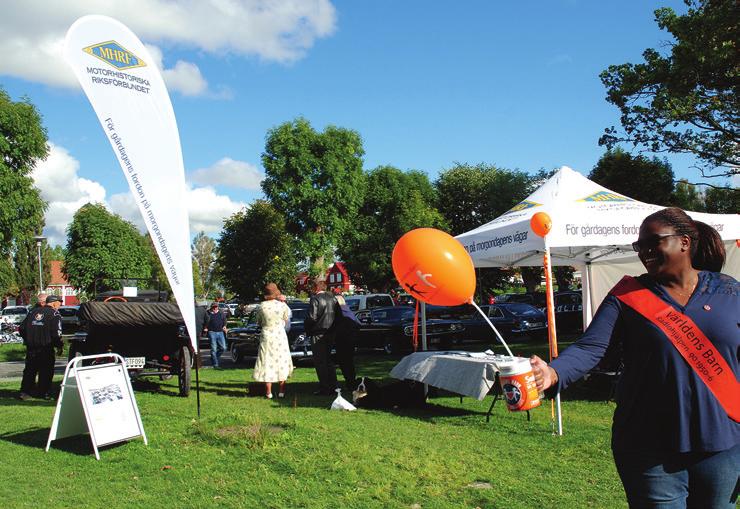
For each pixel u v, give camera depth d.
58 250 90.62
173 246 7.44
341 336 10.22
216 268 32.78
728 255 10.55
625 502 4.48
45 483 5.16
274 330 9.60
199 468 5.48
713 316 2.35
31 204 30.16
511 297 36.44
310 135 46.09
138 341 10.44
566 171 9.53
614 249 10.77
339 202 46.09
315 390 10.32
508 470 5.31
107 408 6.21
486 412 8.01
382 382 10.75
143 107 7.25
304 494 4.77
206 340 24.98
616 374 8.65
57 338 10.45
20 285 62.91
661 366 2.36
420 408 8.36
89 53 6.93
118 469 5.55
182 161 7.49
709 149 21.41
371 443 6.23
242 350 16.58
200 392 10.60
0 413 8.55
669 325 2.37
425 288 5.36
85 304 9.84
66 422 6.38
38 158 30.86
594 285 12.96
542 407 8.27
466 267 5.35
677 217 2.53
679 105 20.03
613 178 33.19
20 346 24.94
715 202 31.92
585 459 5.62
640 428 2.39
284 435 6.39
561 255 11.09
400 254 5.48
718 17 18.14
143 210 7.27
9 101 30.31
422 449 6.01
